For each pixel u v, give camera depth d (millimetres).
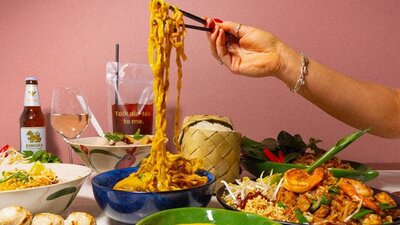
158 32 743
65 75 1363
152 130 1277
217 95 1383
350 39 1396
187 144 947
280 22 1377
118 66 1258
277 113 1401
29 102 1208
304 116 1404
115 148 959
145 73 1271
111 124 1285
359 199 726
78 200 895
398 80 1416
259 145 1084
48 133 1374
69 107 1146
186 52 1361
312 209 732
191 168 814
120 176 809
